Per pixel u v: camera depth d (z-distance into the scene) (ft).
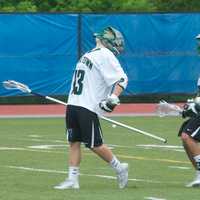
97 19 213.87
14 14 208.44
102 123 171.22
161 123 169.99
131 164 103.96
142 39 216.95
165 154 116.06
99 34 83.10
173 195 76.79
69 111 81.61
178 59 219.41
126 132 151.43
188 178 90.63
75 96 81.51
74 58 213.25
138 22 216.33
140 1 281.54
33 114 194.90
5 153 115.75
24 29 209.56
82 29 213.25
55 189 80.59
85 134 80.84
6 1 274.16
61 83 213.05
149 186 83.66
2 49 208.33
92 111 81.00
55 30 211.82
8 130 155.22
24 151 118.52
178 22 219.00
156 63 218.18
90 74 81.30
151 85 218.18
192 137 83.25
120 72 81.00
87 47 213.66
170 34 218.79
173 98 220.02
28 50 210.18
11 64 209.15
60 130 155.12
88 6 276.41
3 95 210.79
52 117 187.11
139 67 216.95
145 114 193.88
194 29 220.02
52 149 121.60
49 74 212.02
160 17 217.77
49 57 211.82
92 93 81.15
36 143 130.82
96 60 81.25
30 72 210.59
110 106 80.28
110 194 77.10
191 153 83.71
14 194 76.84
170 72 219.41
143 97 217.97
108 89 81.61
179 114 84.84
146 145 128.57
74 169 81.76
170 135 144.97
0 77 208.95
